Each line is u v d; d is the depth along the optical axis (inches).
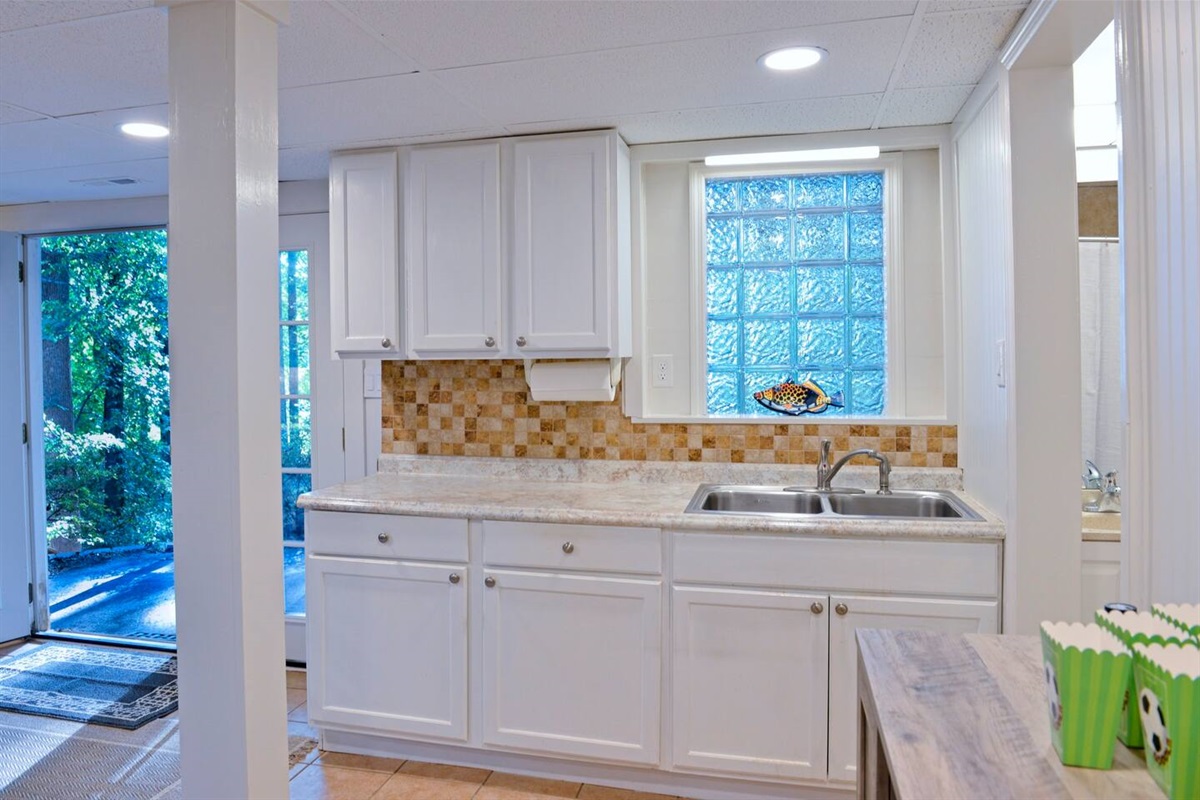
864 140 101.6
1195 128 37.5
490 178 102.5
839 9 66.9
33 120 92.5
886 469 99.0
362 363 122.3
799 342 109.8
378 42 72.8
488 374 116.6
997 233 80.6
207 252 57.7
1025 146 73.6
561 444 114.2
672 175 111.0
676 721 87.3
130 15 65.6
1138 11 39.7
